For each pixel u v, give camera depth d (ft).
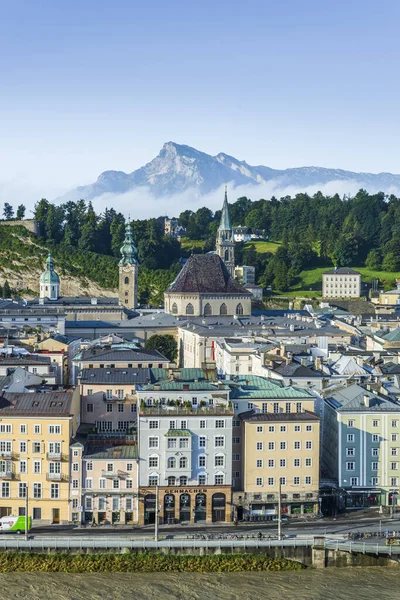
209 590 630.33
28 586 632.38
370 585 642.22
